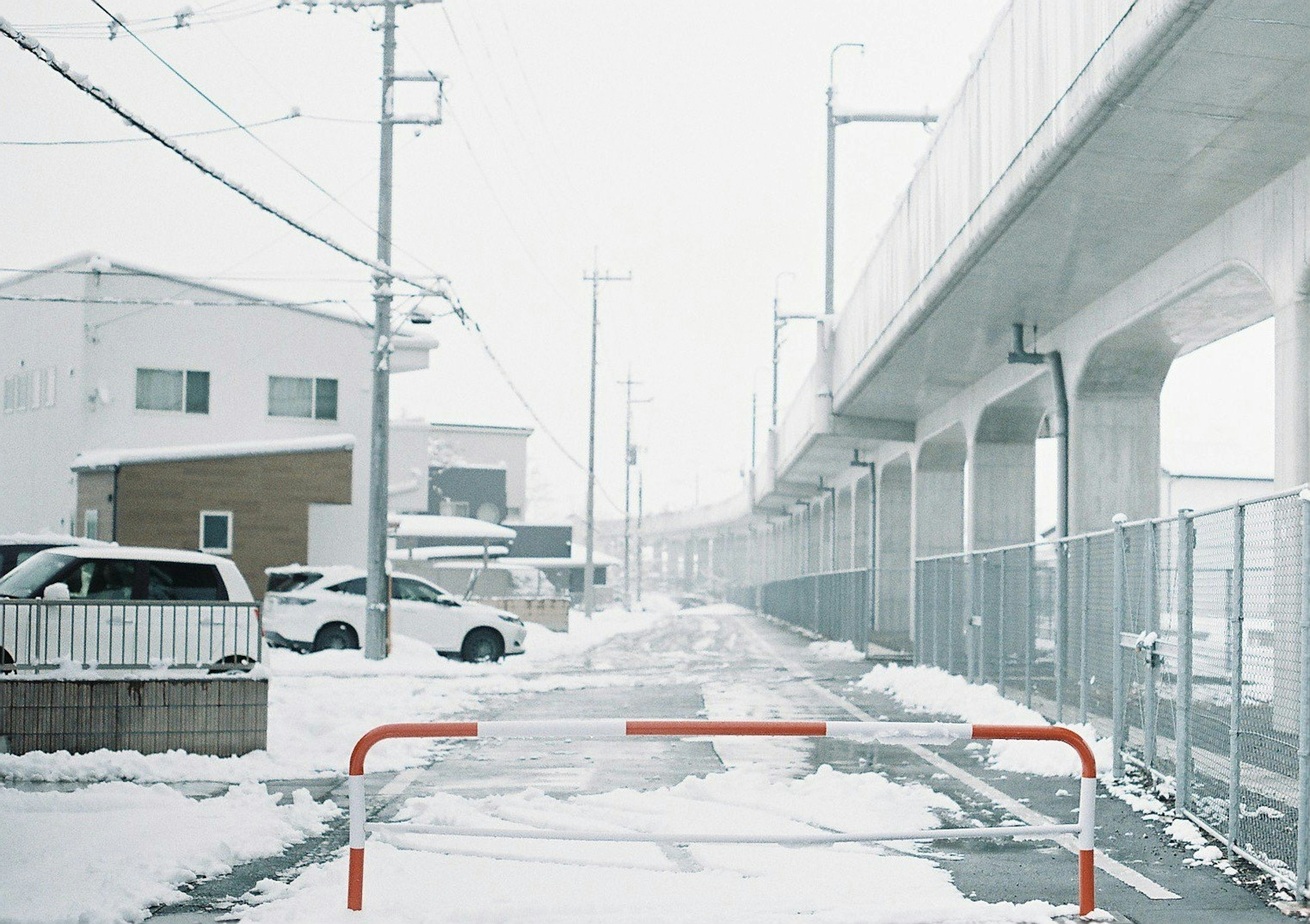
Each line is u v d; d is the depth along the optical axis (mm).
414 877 7969
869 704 20000
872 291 32125
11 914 6980
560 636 41469
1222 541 10031
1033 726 7289
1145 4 12570
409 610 28812
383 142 28328
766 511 92312
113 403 38531
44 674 12656
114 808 10242
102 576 17328
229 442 39625
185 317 39406
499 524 80375
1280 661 8898
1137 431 25812
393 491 47375
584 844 9062
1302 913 7391
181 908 7379
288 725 15359
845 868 8422
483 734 6984
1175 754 11039
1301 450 15984
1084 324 25219
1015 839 9586
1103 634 14906
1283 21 12031
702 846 9070
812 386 46312
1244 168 16438
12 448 40594
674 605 112688
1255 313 21797
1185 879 8312
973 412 35250
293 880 8062
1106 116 14609
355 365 40906
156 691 12852
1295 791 8945
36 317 39938
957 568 22219
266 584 35062
